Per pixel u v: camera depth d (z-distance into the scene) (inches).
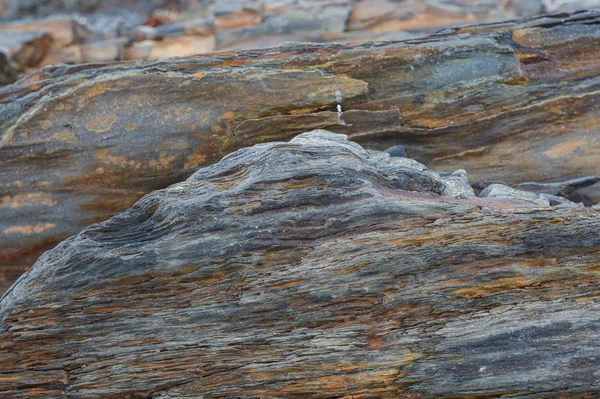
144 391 154.2
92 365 155.8
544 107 226.7
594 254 152.9
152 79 224.7
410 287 153.0
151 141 223.5
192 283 157.4
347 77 226.1
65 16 467.5
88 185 224.8
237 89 223.6
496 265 153.3
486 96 227.8
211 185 171.2
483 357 147.1
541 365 145.2
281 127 222.1
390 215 158.4
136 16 586.2
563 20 243.0
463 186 185.6
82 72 234.7
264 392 151.4
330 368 150.7
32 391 155.8
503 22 247.3
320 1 446.6
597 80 231.1
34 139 222.5
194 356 154.1
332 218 158.7
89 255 161.9
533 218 156.6
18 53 434.9
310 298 153.7
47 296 159.3
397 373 149.3
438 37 240.5
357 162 170.6
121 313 157.3
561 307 149.1
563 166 226.1
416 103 227.0
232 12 455.8
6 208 223.8
